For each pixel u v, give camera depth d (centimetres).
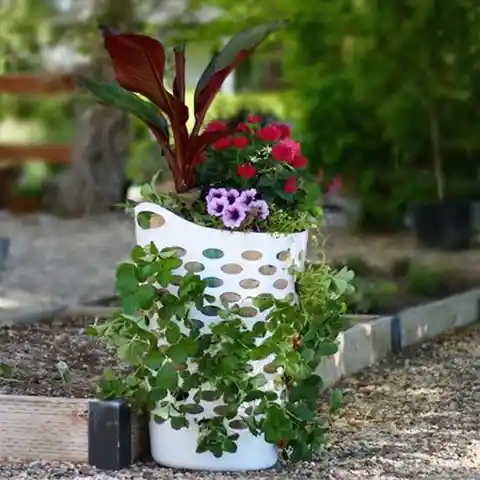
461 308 746
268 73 1477
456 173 1221
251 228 390
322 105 1182
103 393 403
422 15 1062
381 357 627
